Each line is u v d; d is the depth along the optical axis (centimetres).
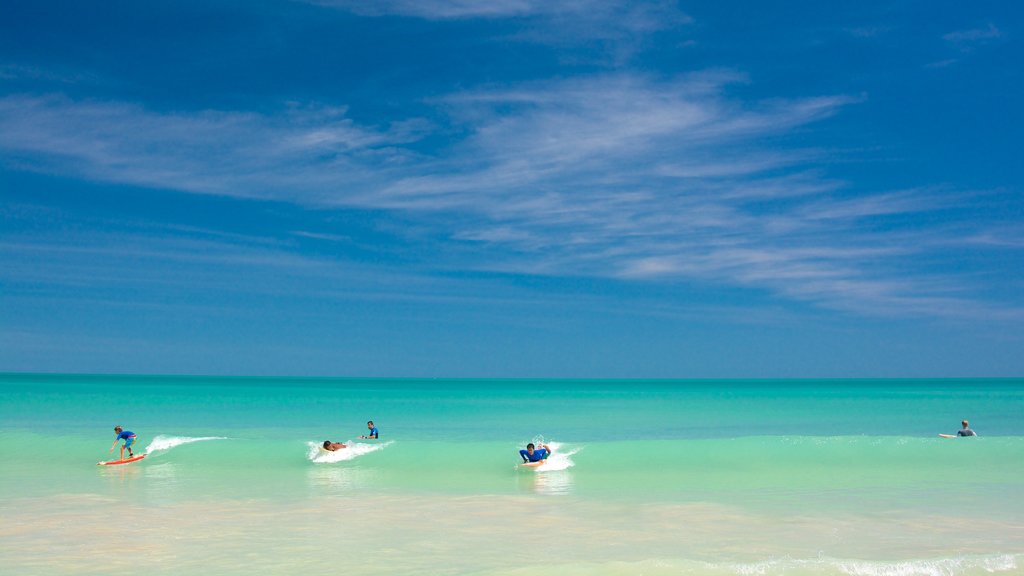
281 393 7838
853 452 2150
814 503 1599
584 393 9050
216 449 2256
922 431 3506
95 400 5841
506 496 1698
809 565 1043
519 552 1177
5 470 2042
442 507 1566
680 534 1307
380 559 1133
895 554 1152
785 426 3788
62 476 1955
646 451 2147
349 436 3034
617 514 1491
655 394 8769
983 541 1245
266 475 1970
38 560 1130
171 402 5675
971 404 6081
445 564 1099
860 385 15525
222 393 7562
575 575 1004
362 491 1762
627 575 1000
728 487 1808
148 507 1559
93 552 1180
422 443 2256
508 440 2964
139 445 2325
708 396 8019
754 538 1274
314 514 1493
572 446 2216
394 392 8794
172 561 1127
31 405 5134
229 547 1213
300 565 1099
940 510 1518
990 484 1822
